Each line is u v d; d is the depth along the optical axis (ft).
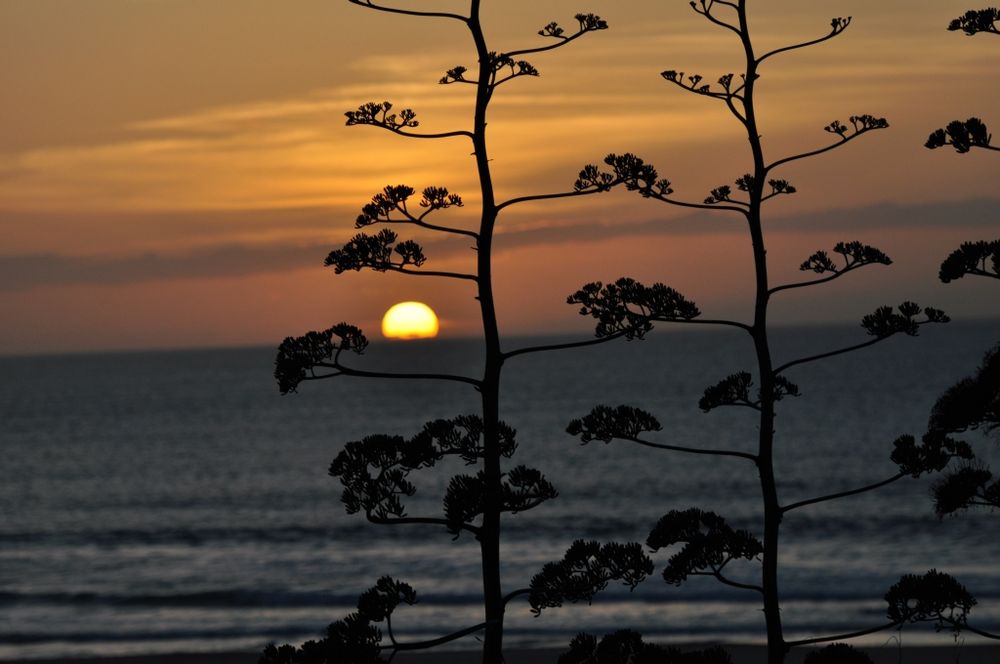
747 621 228.22
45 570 336.70
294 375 91.66
